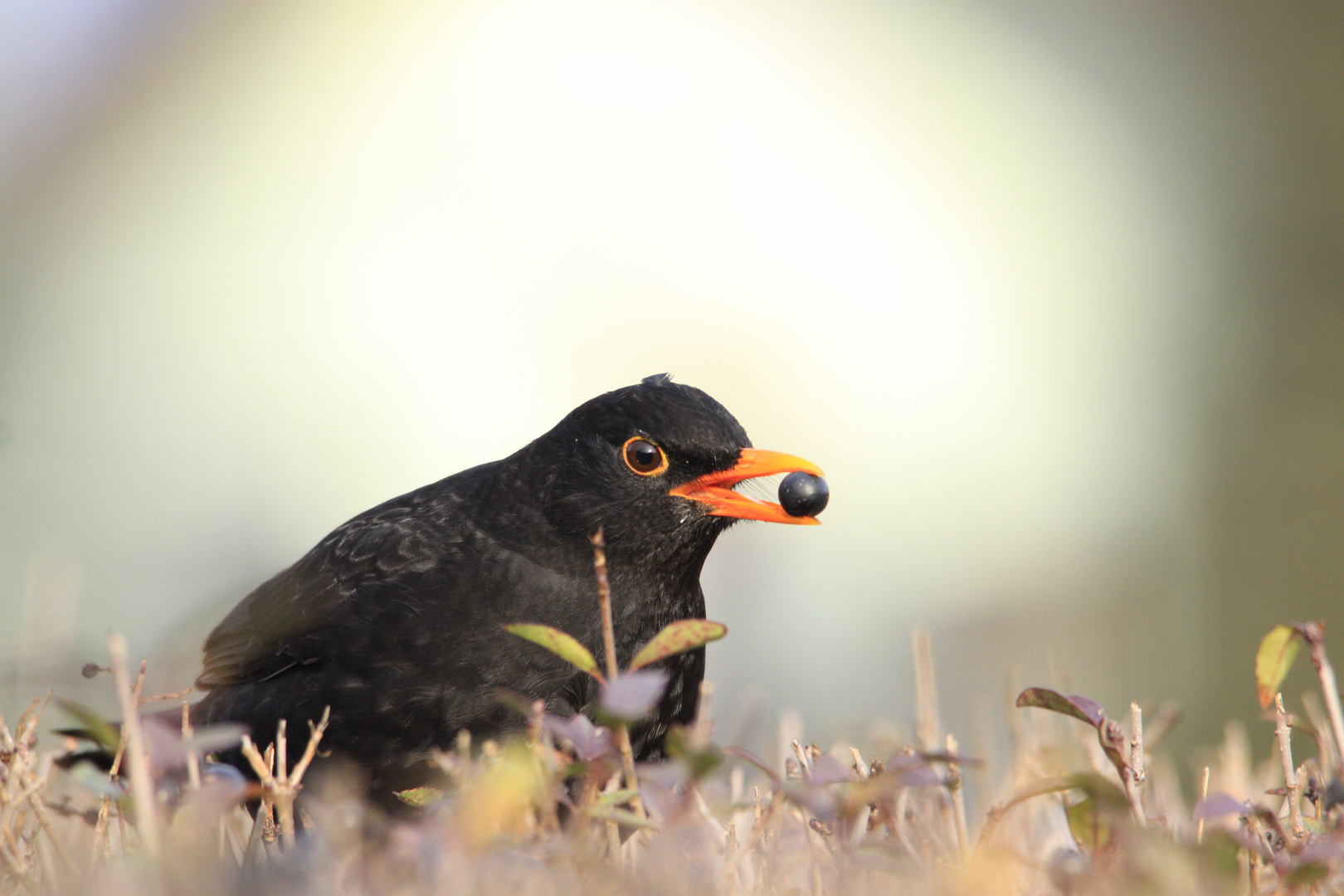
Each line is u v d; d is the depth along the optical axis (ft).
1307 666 47.03
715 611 45.32
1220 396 50.90
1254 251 52.24
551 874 13.47
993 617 46.85
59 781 21.85
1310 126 52.39
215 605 25.04
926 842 16.07
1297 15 53.06
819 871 15.66
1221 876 13.97
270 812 15.96
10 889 15.19
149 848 13.44
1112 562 48.52
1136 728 15.89
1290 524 48.93
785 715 23.16
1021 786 19.40
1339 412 49.78
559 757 14.62
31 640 21.47
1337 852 13.42
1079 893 13.78
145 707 21.57
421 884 13.23
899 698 44.93
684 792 14.60
